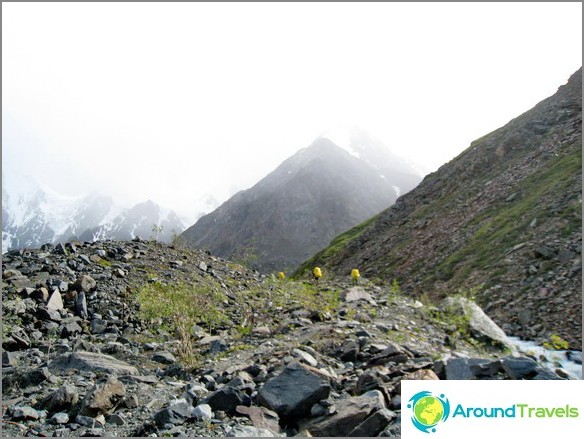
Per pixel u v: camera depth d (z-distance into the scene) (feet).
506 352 39.04
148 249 64.08
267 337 38.50
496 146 203.41
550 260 79.41
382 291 64.18
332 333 35.76
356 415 19.12
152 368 30.96
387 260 175.94
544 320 63.62
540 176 138.51
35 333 36.99
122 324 41.88
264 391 21.54
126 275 52.06
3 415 20.45
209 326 43.75
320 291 62.64
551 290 69.77
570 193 103.86
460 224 151.94
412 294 115.85
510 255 92.43
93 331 40.06
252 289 60.03
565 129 164.76
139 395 23.59
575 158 130.11
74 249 56.90
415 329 39.91
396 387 22.09
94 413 20.44
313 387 21.20
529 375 22.52
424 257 146.82
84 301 43.78
